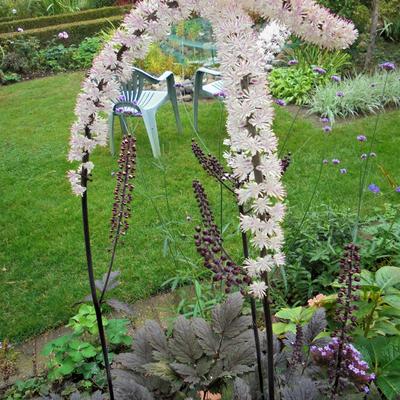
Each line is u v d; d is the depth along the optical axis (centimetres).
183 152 585
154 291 370
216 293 322
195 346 234
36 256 421
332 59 788
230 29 136
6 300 372
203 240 167
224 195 487
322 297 285
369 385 220
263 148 139
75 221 466
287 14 138
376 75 728
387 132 604
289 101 706
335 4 852
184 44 902
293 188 492
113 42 154
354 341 252
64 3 1291
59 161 592
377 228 354
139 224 452
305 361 222
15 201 509
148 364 226
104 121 170
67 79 910
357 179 502
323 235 355
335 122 646
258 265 151
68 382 291
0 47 1001
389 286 271
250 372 225
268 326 172
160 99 586
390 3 909
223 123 652
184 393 224
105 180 538
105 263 405
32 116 743
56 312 356
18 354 321
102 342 204
